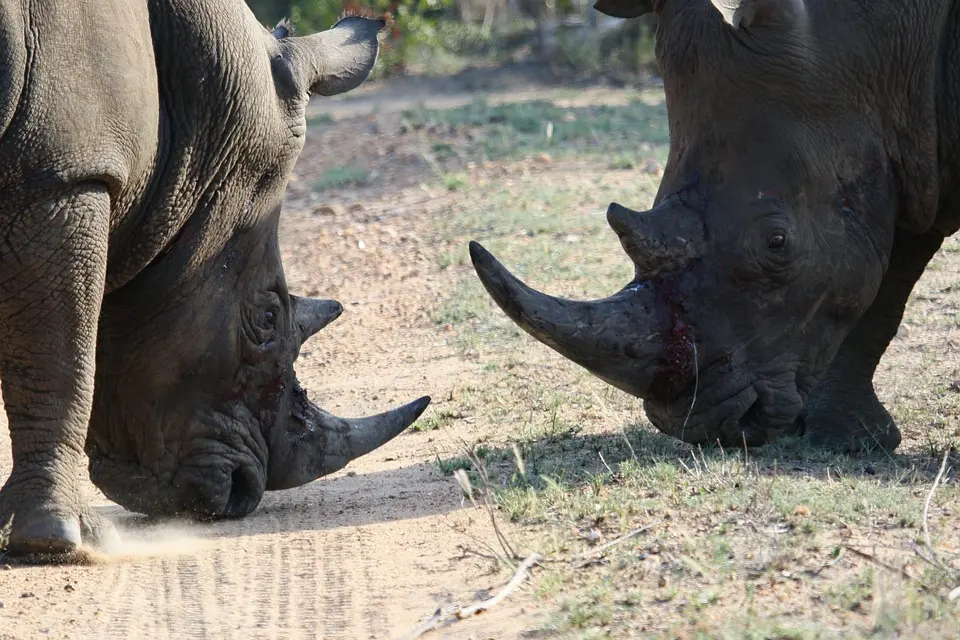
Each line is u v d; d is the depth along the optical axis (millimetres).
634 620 7891
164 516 11016
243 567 9570
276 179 11336
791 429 13133
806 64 11289
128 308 10812
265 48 11352
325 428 11680
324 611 8539
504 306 10797
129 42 9922
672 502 10141
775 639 7387
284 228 25828
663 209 11328
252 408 11250
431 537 9992
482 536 9797
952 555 8695
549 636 7773
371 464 13234
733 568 8578
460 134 32125
